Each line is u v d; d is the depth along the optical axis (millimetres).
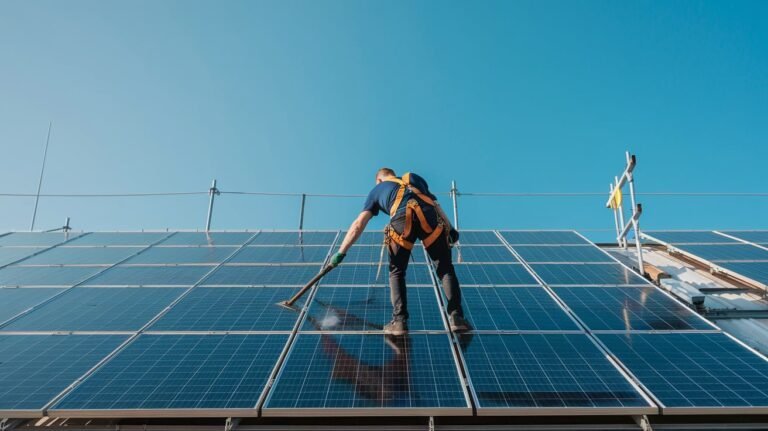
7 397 2875
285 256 6031
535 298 4406
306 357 3270
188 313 4125
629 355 3275
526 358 3236
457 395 2799
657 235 7660
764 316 4523
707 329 3668
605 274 5160
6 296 4641
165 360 3287
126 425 2871
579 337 3559
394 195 3865
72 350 3477
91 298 4539
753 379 2947
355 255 6062
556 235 7293
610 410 2656
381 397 2775
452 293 3705
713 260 5934
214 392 2871
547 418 2850
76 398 2834
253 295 4555
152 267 5586
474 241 6934
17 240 7145
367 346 3430
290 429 2785
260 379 3012
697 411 2652
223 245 6711
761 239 7219
